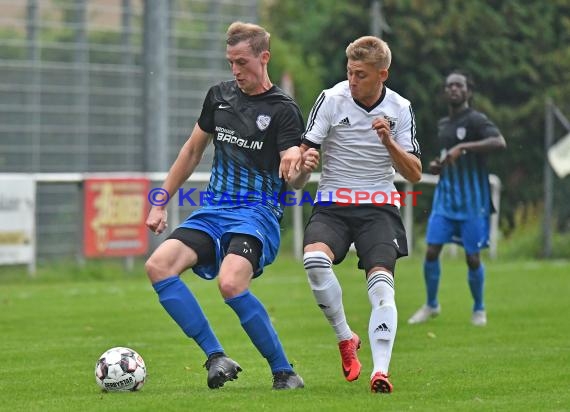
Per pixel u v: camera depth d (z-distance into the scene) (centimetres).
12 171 6956
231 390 2645
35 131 7031
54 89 7094
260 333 2583
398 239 2675
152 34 6562
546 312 4516
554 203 7938
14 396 2647
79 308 4722
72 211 6825
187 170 2738
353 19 9750
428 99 9050
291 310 4622
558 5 9494
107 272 6188
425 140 9106
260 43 2619
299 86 9688
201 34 7512
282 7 11856
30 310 4647
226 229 2620
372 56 2600
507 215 9212
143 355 3378
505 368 3045
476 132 4162
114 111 7319
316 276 2611
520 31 9419
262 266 2631
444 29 9112
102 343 3672
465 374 2934
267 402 2436
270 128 2628
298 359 3269
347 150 2675
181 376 2958
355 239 2686
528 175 9338
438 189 4228
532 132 9300
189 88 7469
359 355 3391
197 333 2577
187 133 7469
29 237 5866
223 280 2545
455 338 3747
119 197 6109
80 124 7194
